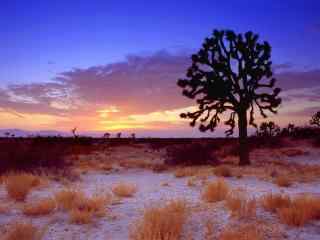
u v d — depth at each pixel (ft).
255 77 61.67
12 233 16.46
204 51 62.59
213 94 62.54
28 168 42.22
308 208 20.27
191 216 21.18
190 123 65.67
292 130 143.02
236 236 16.08
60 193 26.03
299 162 72.79
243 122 63.36
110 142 171.22
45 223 20.02
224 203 24.63
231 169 49.03
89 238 17.30
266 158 81.87
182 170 49.03
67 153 83.56
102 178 45.01
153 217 18.19
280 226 18.61
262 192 31.04
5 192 30.12
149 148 132.77
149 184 38.34
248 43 61.72
